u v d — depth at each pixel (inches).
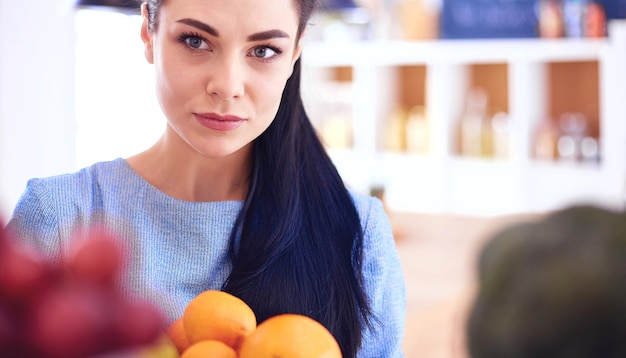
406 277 81.1
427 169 168.4
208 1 34.3
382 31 176.4
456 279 79.7
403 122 175.2
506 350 15.5
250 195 41.6
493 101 167.6
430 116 168.6
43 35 132.7
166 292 41.1
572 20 147.3
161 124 151.3
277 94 37.1
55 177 43.1
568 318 14.8
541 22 152.1
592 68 151.9
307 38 45.8
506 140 159.0
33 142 133.3
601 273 14.8
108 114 145.1
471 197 162.6
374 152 176.7
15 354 12.6
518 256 15.8
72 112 138.3
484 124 163.6
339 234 42.8
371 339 44.2
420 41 168.4
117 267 13.6
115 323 12.8
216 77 35.1
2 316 12.8
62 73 135.9
